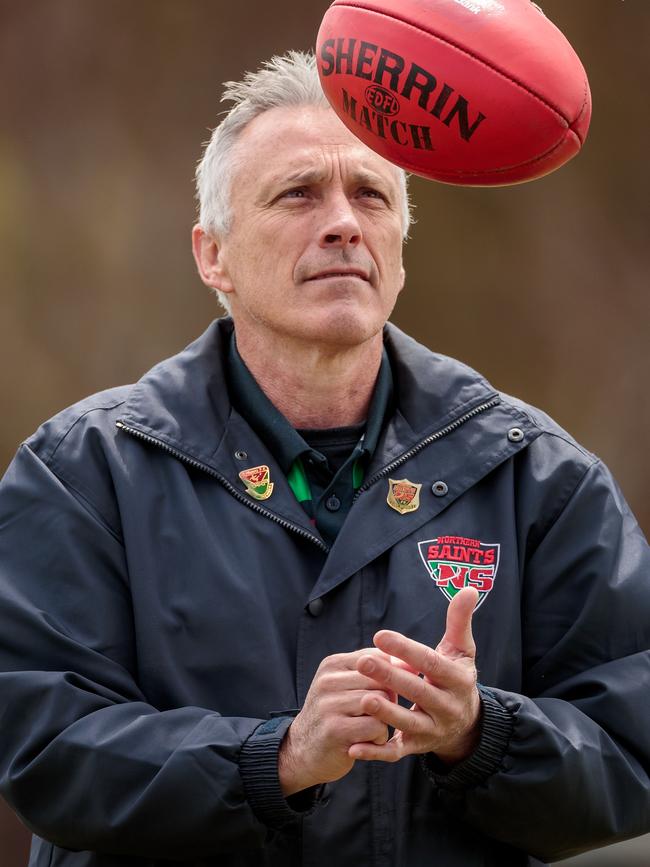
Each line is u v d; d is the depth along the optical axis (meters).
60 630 8.55
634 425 43.34
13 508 8.98
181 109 44.41
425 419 9.42
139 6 43.69
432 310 45.09
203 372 9.55
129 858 8.41
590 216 44.06
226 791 7.84
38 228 43.75
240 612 8.62
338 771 7.75
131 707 8.28
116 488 8.94
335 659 7.80
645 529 42.12
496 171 8.58
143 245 44.47
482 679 8.70
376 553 8.87
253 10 44.16
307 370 9.41
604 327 44.19
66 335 43.84
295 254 9.24
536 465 9.32
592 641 8.84
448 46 8.34
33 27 43.34
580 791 8.19
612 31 43.41
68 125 43.88
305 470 9.41
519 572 9.05
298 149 9.31
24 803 8.28
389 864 8.38
